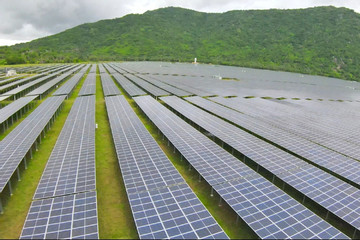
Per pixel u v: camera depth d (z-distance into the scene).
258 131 31.41
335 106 53.19
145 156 22.89
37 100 49.22
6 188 19.58
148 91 59.88
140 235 13.38
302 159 24.64
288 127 33.69
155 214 15.09
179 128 31.03
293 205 16.20
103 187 20.12
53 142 28.84
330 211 15.89
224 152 24.05
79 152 23.17
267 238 13.38
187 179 21.69
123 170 20.30
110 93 54.75
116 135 28.31
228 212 17.61
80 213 14.91
